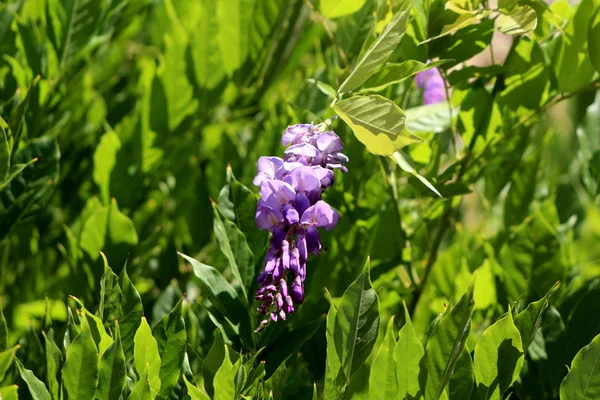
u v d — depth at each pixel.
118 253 1.22
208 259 1.32
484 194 1.35
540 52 1.18
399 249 1.23
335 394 1.02
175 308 1.07
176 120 1.34
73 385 1.01
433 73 1.25
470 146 1.22
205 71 1.35
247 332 1.11
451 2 1.12
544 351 1.15
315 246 1.01
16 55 1.31
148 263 1.34
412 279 1.24
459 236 1.33
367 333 1.02
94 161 1.31
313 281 1.22
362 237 1.25
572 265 1.29
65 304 1.27
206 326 1.16
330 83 1.27
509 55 1.19
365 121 1.03
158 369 1.04
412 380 1.01
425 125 1.19
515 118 1.26
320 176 1.02
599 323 1.14
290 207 1.01
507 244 1.23
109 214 1.21
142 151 1.34
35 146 1.21
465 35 1.15
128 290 1.07
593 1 1.16
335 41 1.24
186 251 1.34
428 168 1.22
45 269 1.35
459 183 1.17
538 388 1.14
